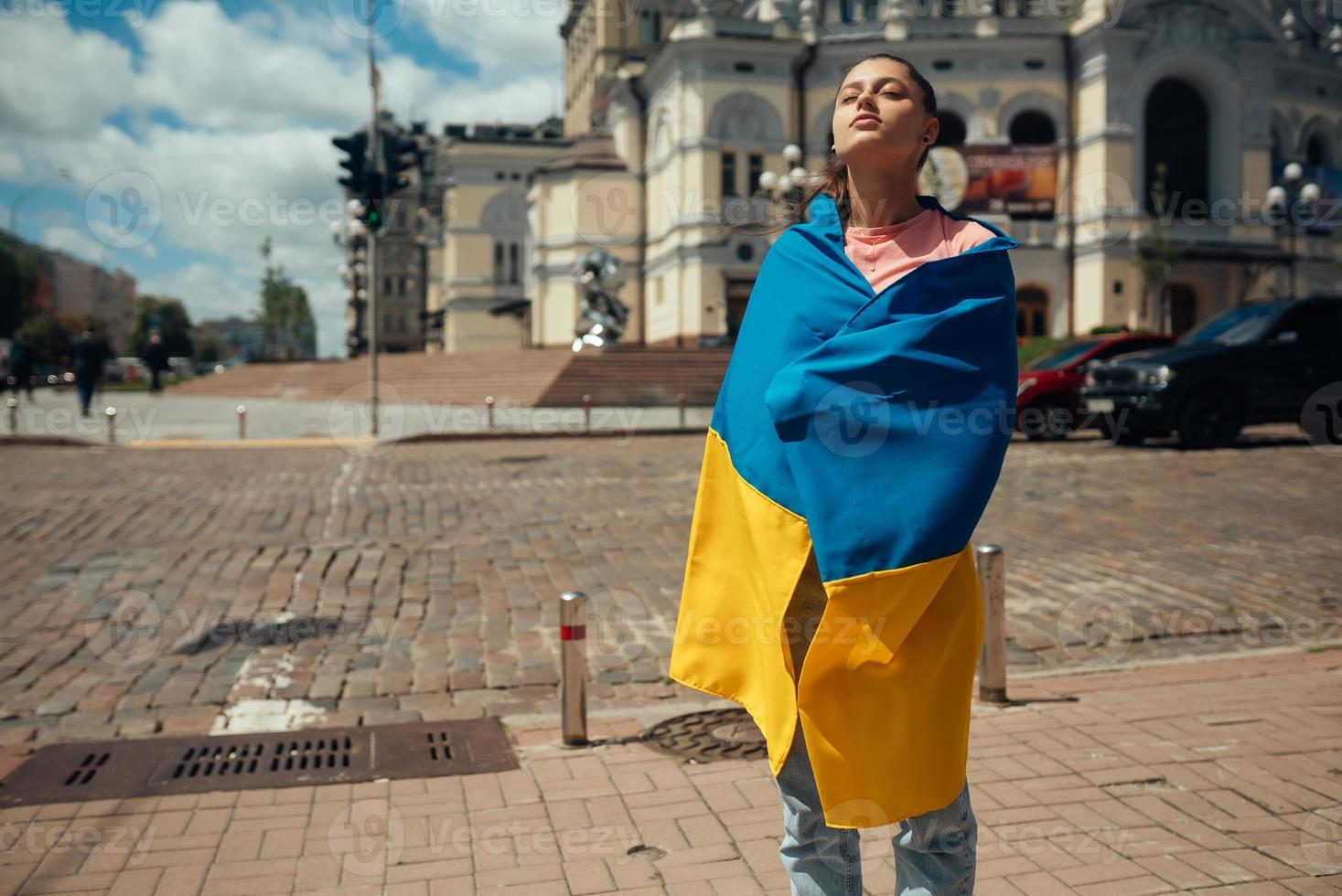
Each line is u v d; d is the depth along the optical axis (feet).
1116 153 116.16
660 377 97.09
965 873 6.13
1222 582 23.53
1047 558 26.43
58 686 17.78
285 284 223.71
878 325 5.63
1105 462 43.45
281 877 10.57
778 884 10.16
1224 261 120.47
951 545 5.35
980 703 15.84
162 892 10.23
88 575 25.08
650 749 14.43
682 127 121.08
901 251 6.06
